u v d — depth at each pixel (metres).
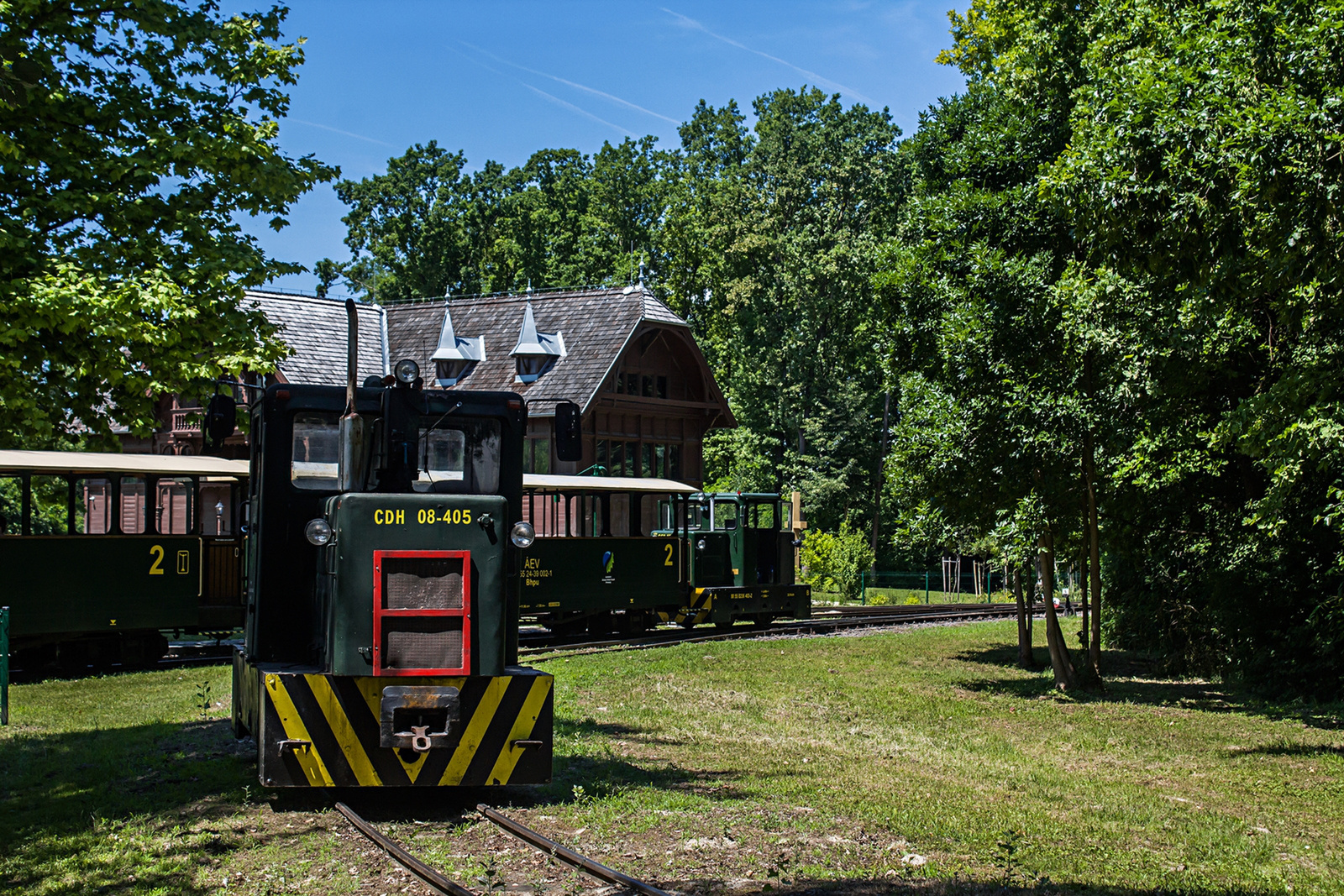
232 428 9.72
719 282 57.88
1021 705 16.38
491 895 6.54
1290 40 11.54
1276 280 12.37
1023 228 18.66
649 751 11.52
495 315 44.19
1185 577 21.53
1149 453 16.56
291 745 8.38
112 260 12.44
